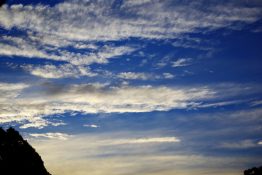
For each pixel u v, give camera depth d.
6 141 26.78
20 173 24.80
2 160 24.72
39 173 26.70
